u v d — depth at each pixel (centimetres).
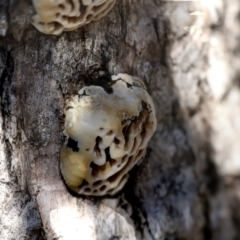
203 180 49
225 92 50
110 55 39
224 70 50
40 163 38
